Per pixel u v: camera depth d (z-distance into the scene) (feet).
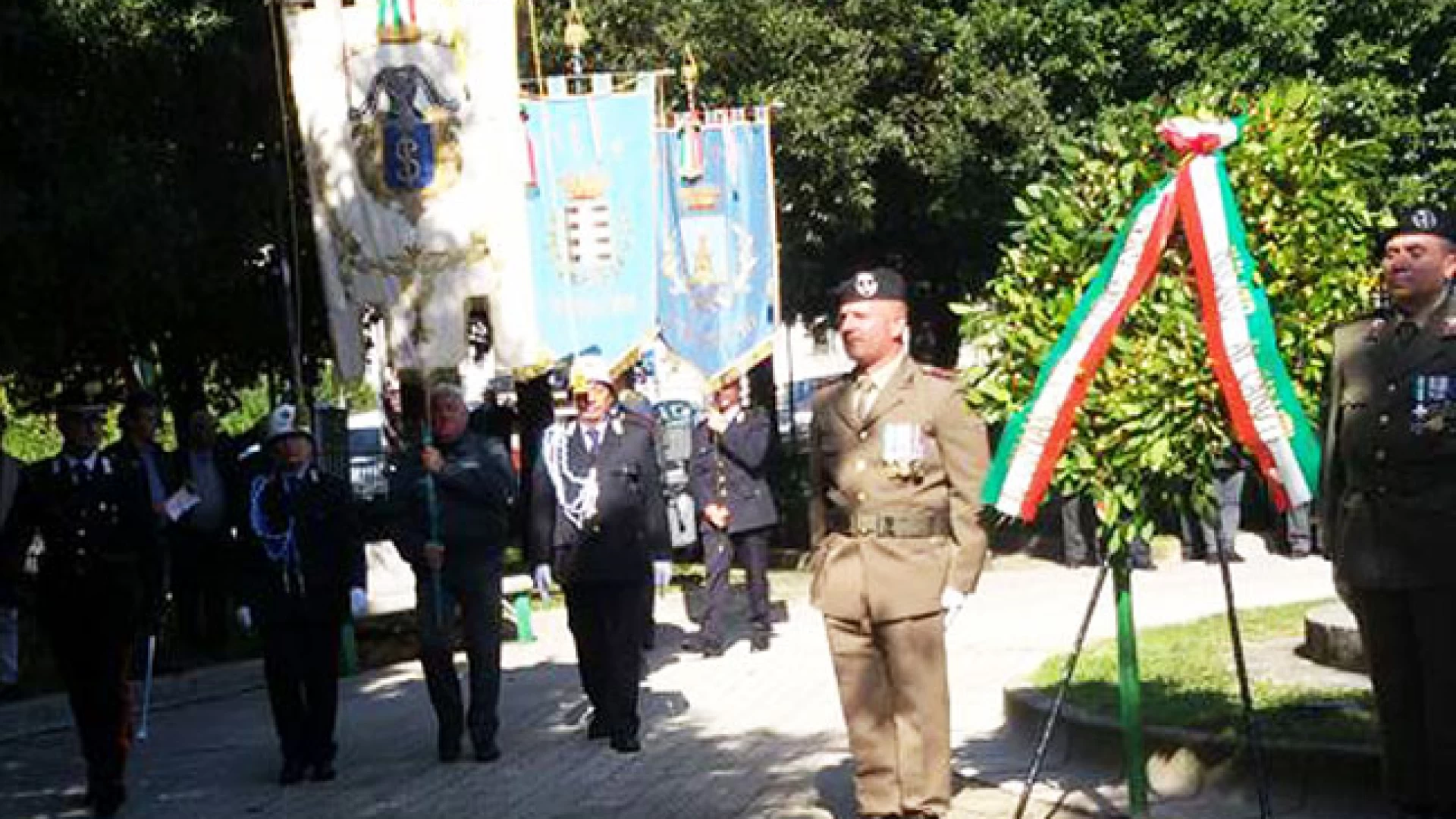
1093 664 36.40
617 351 55.11
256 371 71.82
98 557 33.37
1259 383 24.82
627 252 55.11
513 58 43.80
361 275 43.86
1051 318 26.04
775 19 69.31
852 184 71.61
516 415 68.28
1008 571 65.98
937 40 71.67
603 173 55.21
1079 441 25.81
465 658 51.85
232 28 54.19
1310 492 24.77
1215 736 28.45
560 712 41.29
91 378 66.03
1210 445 25.76
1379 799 26.55
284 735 35.37
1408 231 24.86
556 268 55.01
